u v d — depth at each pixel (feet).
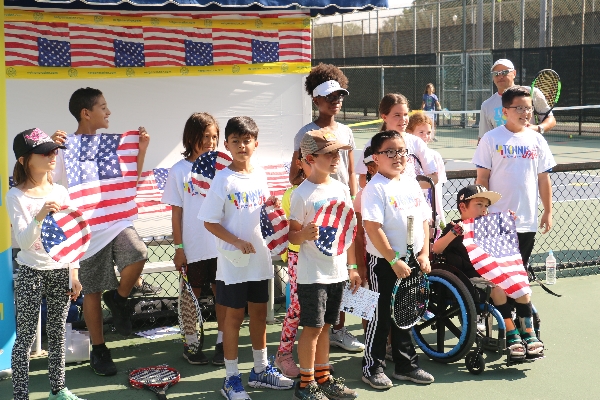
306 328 13.30
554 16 70.90
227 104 22.61
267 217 13.15
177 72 21.71
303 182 13.48
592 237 28.40
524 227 16.79
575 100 65.05
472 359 15.10
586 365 15.39
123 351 16.52
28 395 13.10
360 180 17.07
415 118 18.26
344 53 87.92
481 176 17.08
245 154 13.73
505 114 16.97
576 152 54.19
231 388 13.70
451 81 76.33
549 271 21.75
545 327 17.80
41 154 12.61
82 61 20.43
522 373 15.07
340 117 87.25
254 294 14.12
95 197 15.10
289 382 14.43
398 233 14.16
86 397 13.96
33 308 12.84
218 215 13.64
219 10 21.94
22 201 12.64
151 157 21.67
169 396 14.05
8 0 19.08
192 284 16.05
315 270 13.23
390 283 14.30
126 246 15.05
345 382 14.75
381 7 19.34
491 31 73.97
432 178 16.97
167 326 18.01
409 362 14.73
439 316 15.67
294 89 23.45
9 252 14.78
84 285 15.02
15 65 19.60
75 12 20.13
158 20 21.26
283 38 23.08
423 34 81.61
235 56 22.47
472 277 15.92
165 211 21.31
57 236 12.76
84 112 15.58
